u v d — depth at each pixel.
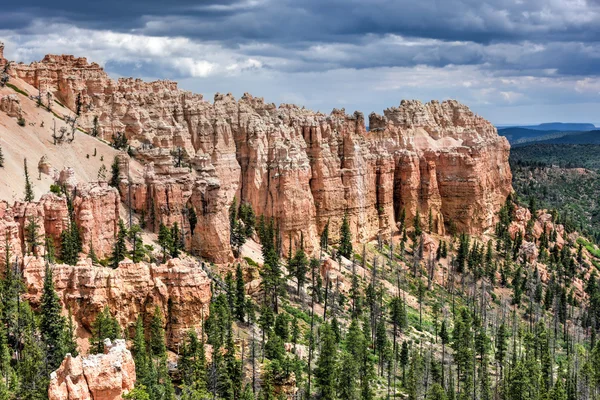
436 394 158.25
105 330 132.38
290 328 177.38
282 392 147.38
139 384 115.38
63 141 192.12
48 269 135.62
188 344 143.88
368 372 169.25
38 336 127.25
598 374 188.62
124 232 163.00
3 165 164.12
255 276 194.38
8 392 110.88
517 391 169.00
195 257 189.75
